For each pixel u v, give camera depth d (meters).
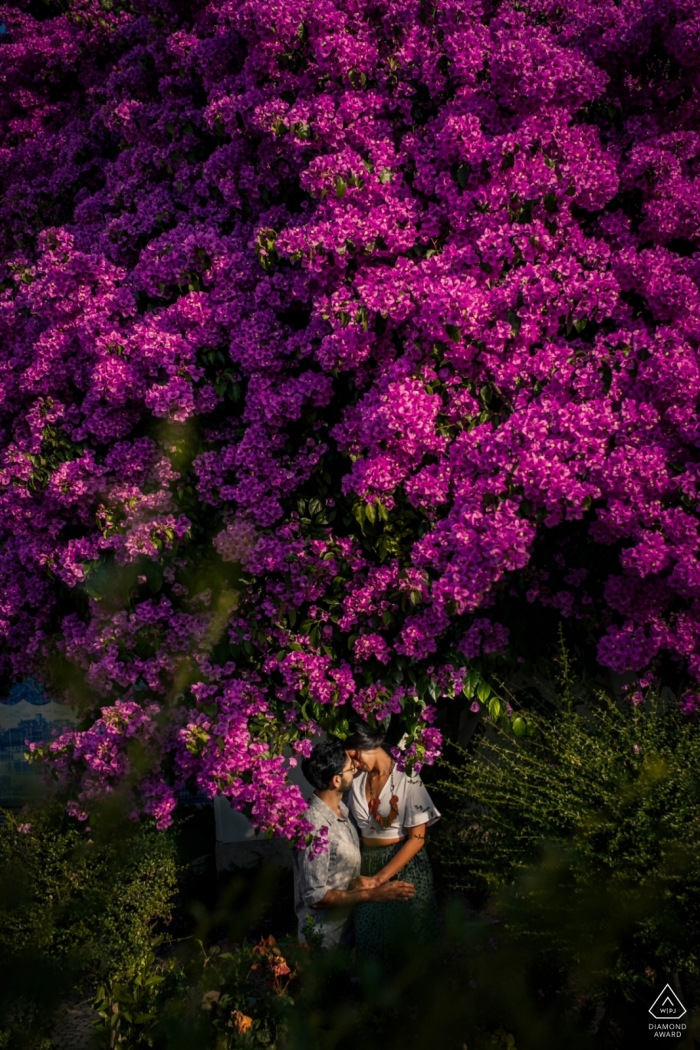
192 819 8.45
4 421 5.35
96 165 6.57
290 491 4.52
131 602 4.60
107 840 4.67
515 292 4.09
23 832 4.63
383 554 4.34
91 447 4.88
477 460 3.96
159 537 4.39
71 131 7.17
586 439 3.84
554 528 4.38
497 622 4.44
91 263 5.00
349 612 4.39
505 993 2.76
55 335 4.96
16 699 9.38
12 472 4.80
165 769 4.57
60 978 3.34
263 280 4.59
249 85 4.96
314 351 4.52
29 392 5.00
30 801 4.86
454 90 4.68
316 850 4.18
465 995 2.69
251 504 4.43
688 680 4.35
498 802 3.44
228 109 4.89
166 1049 2.73
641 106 4.73
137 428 4.89
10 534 5.32
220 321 4.55
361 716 4.60
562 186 4.23
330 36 4.55
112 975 3.45
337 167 4.38
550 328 4.20
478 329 4.05
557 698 4.25
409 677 4.49
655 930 2.91
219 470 4.50
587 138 4.46
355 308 4.18
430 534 4.09
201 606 4.53
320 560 4.41
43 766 4.68
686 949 2.92
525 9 4.95
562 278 4.17
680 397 3.86
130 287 4.97
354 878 4.23
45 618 5.11
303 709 4.55
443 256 4.23
